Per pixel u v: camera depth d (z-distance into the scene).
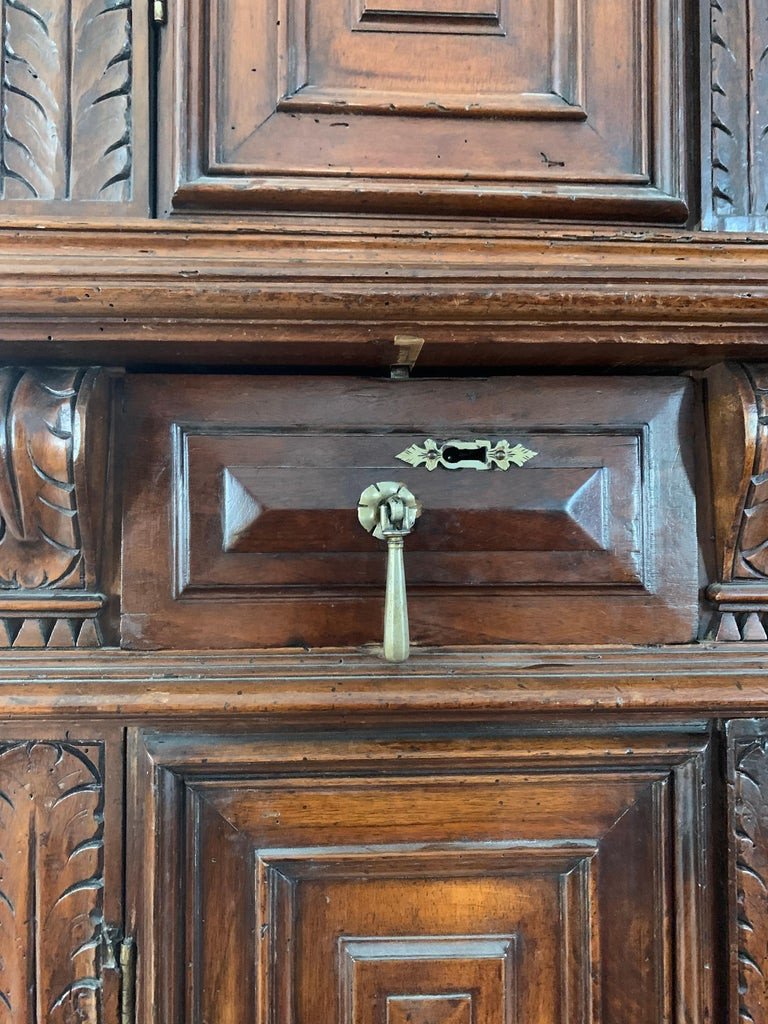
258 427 0.41
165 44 0.38
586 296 0.35
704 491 0.43
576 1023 0.41
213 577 0.40
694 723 0.42
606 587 0.42
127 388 0.41
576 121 0.39
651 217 0.40
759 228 0.40
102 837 0.39
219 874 0.40
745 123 0.41
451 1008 0.41
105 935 0.39
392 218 0.38
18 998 0.39
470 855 0.40
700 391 0.43
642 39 0.40
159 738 0.39
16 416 0.37
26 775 0.39
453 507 0.41
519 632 0.41
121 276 0.34
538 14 0.39
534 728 0.41
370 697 0.39
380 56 0.39
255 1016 0.39
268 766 0.39
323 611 0.41
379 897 0.41
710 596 0.42
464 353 0.39
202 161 0.37
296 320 0.36
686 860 0.41
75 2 0.38
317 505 0.40
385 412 0.41
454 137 0.39
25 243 0.35
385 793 0.40
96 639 0.40
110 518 0.41
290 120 0.38
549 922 0.42
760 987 0.41
